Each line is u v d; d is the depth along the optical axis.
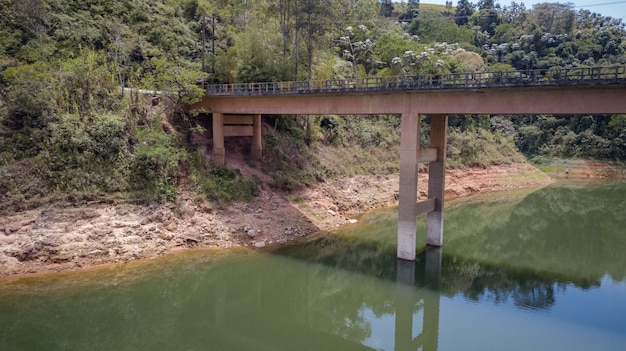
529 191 66.12
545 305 25.30
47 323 22.06
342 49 82.06
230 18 68.12
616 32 107.94
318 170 48.69
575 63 97.88
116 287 26.06
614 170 80.44
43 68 35.62
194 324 23.72
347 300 27.31
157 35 53.59
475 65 86.62
